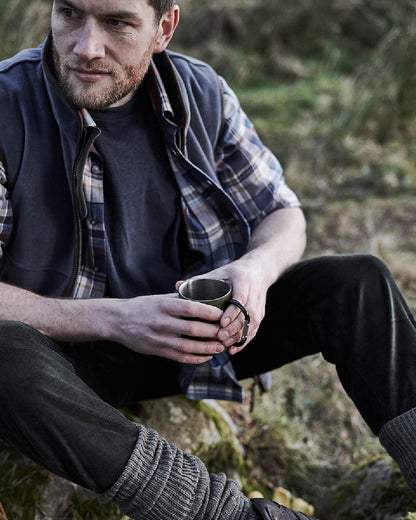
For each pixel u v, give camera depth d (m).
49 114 1.70
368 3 5.95
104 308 1.65
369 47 5.85
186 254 1.97
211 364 1.83
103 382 1.77
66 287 1.74
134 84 1.67
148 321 1.60
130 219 1.79
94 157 1.71
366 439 2.40
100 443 1.38
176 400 2.13
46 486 1.79
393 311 1.70
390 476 1.94
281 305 1.83
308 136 4.55
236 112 2.00
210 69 1.98
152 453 1.42
